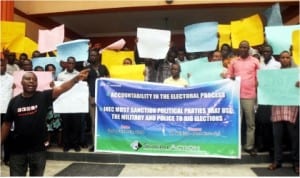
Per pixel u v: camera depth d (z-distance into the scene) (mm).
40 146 3793
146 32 6227
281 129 5172
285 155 5668
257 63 5613
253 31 6246
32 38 10789
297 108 5039
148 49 6238
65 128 6121
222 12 11391
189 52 6824
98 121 5793
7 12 8625
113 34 14820
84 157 5957
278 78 5016
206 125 5488
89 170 5391
